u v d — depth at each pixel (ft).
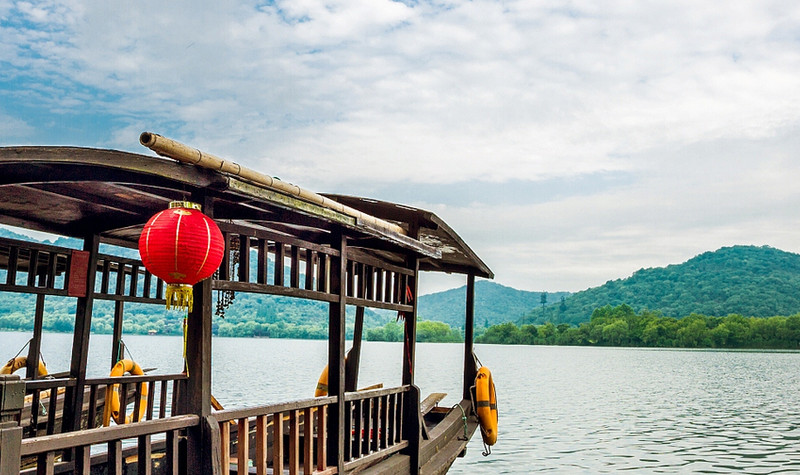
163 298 26.09
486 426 34.40
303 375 112.06
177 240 13.61
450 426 30.94
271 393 80.84
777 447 61.46
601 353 337.72
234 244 19.01
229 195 15.38
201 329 14.42
